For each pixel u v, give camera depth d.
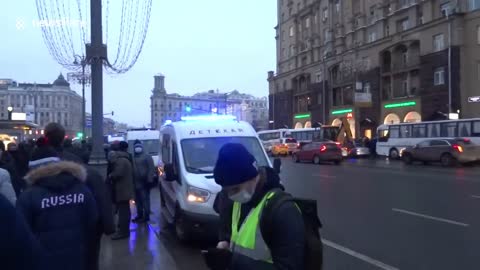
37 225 3.24
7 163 7.10
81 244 3.38
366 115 53.16
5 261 1.74
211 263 2.52
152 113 105.12
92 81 10.87
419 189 15.62
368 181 18.72
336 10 62.03
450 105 40.19
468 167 27.52
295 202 2.42
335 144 33.31
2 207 1.76
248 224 2.39
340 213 11.30
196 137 9.19
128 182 8.62
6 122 22.88
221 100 119.25
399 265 6.85
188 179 8.28
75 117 102.75
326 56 61.91
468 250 7.57
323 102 62.53
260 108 143.50
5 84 97.50
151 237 8.73
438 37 42.50
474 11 39.12
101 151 10.86
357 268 6.76
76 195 3.41
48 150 4.10
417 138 34.66
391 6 50.12
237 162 2.37
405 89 48.12
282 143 48.06
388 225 9.73
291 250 2.22
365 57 53.75
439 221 10.02
